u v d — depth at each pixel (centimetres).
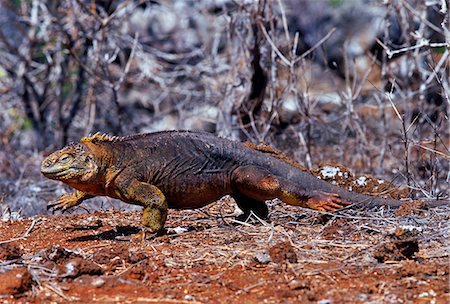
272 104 2186
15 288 1084
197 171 1409
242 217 1505
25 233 1457
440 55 2602
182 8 3584
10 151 2781
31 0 3469
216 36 3078
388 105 2472
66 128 3036
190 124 3031
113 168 1361
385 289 1075
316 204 1417
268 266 1182
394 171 2027
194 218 1548
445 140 2370
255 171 1415
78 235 1436
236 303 1043
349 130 2484
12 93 3212
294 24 3606
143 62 3200
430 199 1491
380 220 1375
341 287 1086
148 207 1359
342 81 3148
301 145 2205
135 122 3253
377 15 3272
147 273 1159
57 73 3078
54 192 2200
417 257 1196
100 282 1119
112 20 2856
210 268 1188
